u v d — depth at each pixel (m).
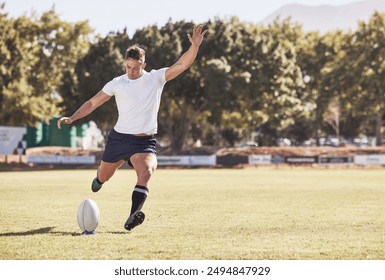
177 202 42.78
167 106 156.62
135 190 21.30
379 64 179.12
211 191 55.78
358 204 41.38
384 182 73.38
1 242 21.98
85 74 146.38
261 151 161.38
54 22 169.38
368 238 23.84
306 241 22.88
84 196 47.97
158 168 134.50
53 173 103.56
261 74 148.12
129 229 21.17
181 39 154.62
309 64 193.62
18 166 131.50
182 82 145.88
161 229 26.50
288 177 88.06
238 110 150.50
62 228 26.64
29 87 151.38
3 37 149.88
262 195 50.56
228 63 150.38
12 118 147.12
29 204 40.03
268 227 27.53
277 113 160.12
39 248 20.77
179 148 158.25
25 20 164.12
